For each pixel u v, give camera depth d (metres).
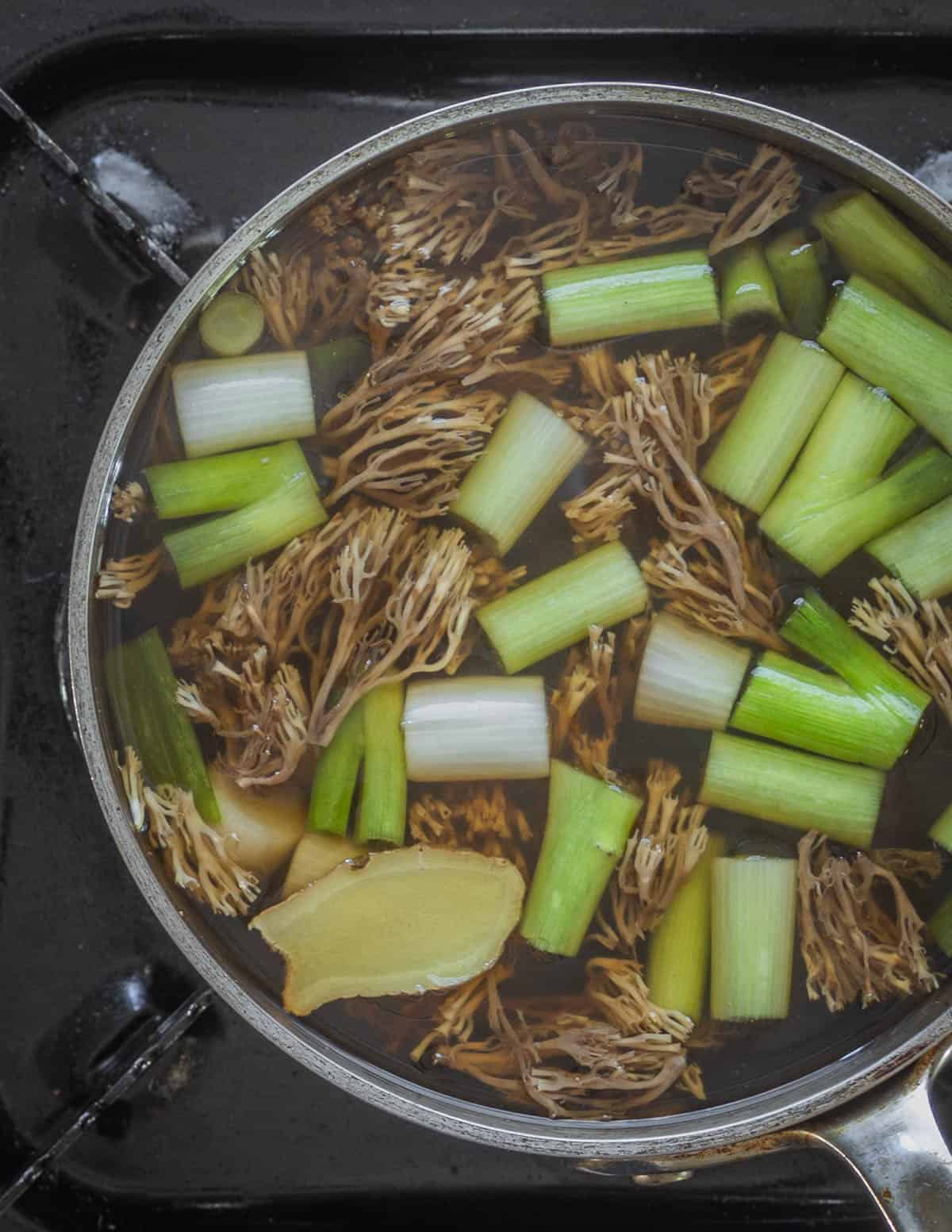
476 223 0.34
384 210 0.34
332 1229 0.40
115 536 0.33
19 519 0.39
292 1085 0.40
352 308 0.34
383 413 0.34
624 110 0.33
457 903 0.34
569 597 0.34
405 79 0.40
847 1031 0.33
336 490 0.34
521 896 0.33
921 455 0.34
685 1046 0.34
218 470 0.33
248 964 0.33
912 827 0.34
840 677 0.34
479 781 0.34
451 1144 0.40
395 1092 0.33
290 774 0.34
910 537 0.34
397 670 0.34
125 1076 0.39
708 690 0.34
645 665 0.34
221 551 0.33
